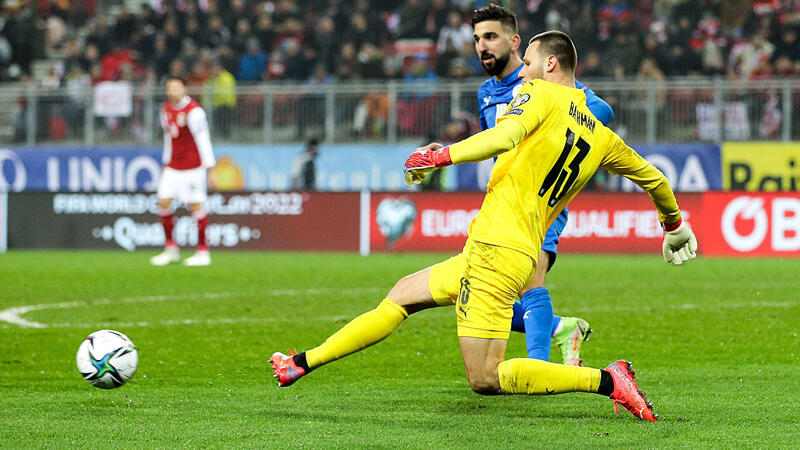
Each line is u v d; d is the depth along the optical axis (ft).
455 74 241.14
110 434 55.26
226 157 239.09
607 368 57.47
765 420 58.49
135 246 213.05
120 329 99.25
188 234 211.20
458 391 68.59
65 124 245.86
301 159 235.81
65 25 315.58
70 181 243.40
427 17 273.13
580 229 197.57
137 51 284.00
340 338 59.72
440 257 192.44
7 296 127.85
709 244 192.24
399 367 78.79
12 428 56.75
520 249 55.26
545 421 58.29
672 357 83.15
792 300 122.72
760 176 219.00
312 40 273.33
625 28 254.06
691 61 247.50
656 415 57.93
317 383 71.92
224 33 285.64
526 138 55.88
